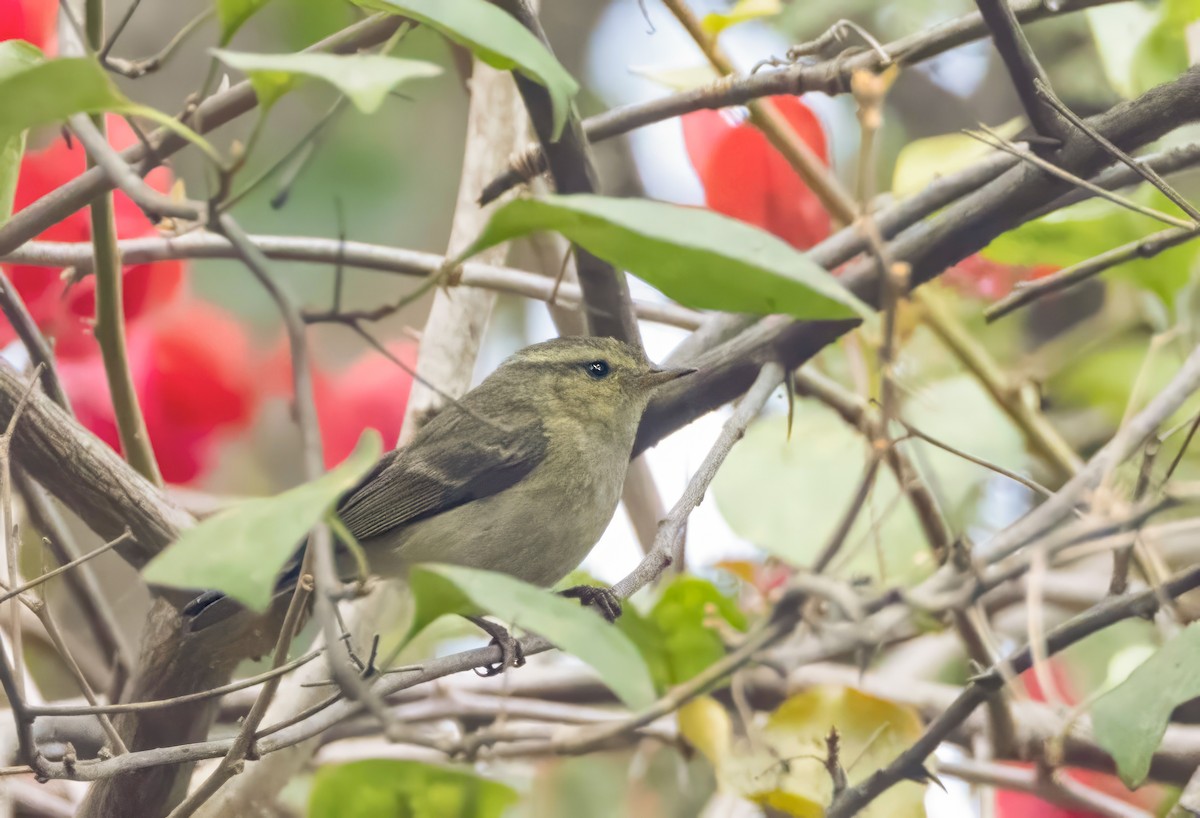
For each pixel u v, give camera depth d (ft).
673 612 29.86
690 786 35.04
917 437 30.83
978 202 27.76
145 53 47.55
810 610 31.14
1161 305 34.35
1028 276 37.68
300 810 32.22
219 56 14.08
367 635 29.55
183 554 13.33
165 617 26.66
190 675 26.18
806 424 33.06
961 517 33.60
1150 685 21.94
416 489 29.86
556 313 35.65
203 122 25.23
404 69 14.17
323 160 46.29
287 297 16.07
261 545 13.33
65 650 22.70
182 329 30.48
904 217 28.96
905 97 46.37
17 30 26.78
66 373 30.04
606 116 28.27
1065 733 27.58
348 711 20.22
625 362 30.71
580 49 49.73
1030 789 28.63
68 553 27.12
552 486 30.04
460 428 30.55
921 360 36.76
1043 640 23.49
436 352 31.68
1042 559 25.36
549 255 35.37
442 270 16.74
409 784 28.53
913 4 44.37
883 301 27.55
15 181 23.48
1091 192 27.96
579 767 34.73
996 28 24.89
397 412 31.48
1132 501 26.71
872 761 28.30
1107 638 34.76
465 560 29.73
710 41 29.66
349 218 46.65
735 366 29.63
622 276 30.30
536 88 25.00
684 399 30.63
